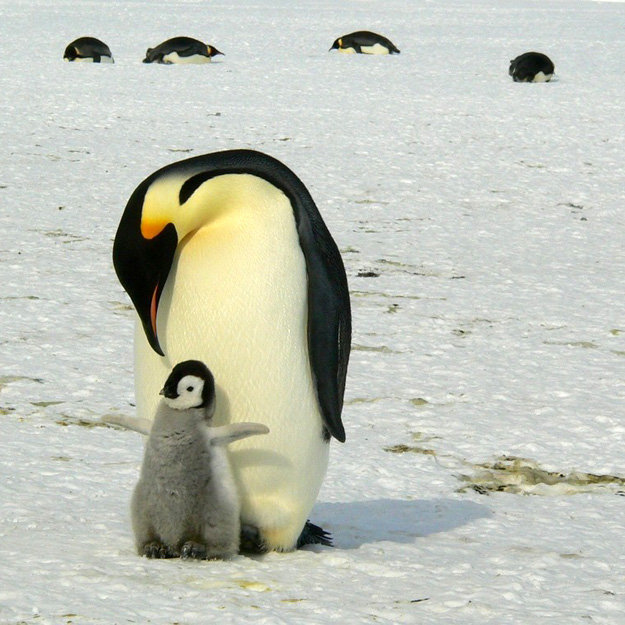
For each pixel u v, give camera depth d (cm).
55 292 2317
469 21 11931
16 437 1441
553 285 2561
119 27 10025
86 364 1831
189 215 977
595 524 1207
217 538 978
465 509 1255
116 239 983
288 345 992
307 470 1034
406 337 2091
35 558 962
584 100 5806
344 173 3853
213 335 980
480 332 2152
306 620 833
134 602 852
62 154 4016
